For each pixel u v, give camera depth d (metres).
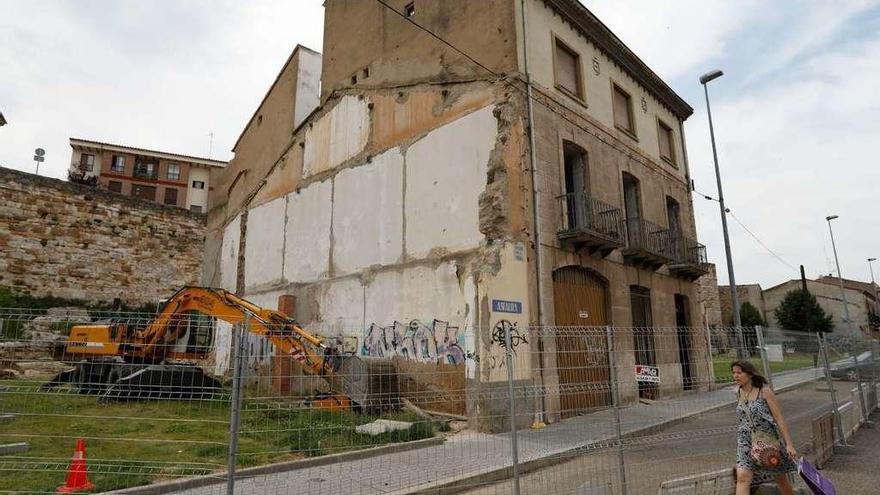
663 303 16.94
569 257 12.91
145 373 9.41
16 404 6.15
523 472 7.33
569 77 14.86
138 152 56.88
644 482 6.61
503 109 12.33
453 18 14.01
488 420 10.25
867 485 6.75
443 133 13.52
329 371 10.56
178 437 8.02
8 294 21.55
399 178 14.50
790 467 5.41
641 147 17.81
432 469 7.03
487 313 11.04
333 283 16.28
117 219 25.19
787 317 48.34
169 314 12.87
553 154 13.13
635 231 16.61
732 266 19.28
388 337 13.76
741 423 5.68
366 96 16.30
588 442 7.50
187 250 27.28
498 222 11.66
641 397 11.80
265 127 22.56
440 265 12.67
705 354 8.97
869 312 61.69
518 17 13.00
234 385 4.13
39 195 23.02
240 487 6.11
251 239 22.22
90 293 23.95
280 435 7.69
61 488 5.75
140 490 5.72
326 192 17.42
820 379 9.96
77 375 10.46
